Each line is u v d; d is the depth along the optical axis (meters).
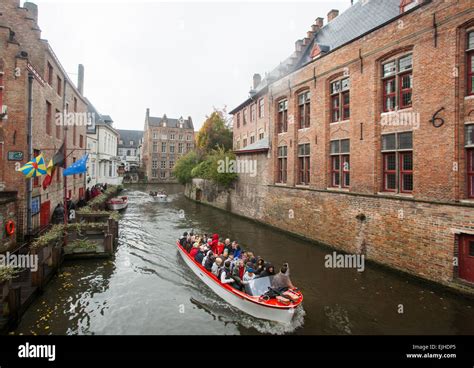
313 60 14.10
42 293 8.34
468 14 8.05
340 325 7.07
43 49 13.45
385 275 10.02
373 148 10.95
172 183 62.34
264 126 24.36
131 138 75.69
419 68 9.34
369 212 11.02
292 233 15.71
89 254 11.48
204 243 11.54
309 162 14.98
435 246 8.74
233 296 7.91
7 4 12.93
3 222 10.02
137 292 8.91
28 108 11.55
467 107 8.24
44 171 10.39
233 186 23.20
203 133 39.72
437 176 8.78
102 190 28.44
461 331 6.73
